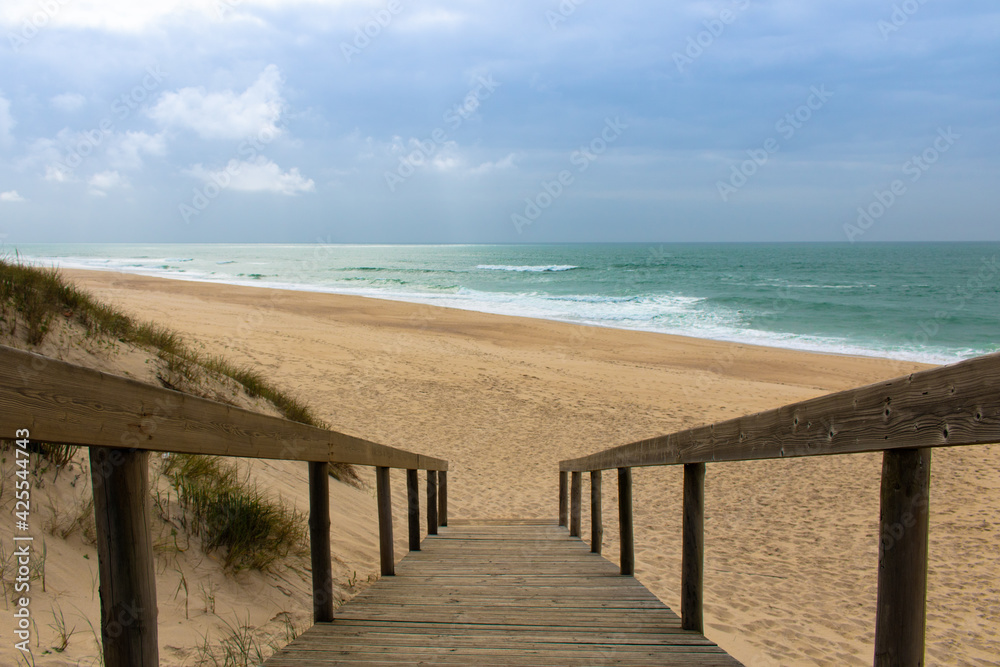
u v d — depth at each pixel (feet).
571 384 51.21
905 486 4.93
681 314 106.01
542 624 10.03
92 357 20.10
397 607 10.94
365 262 304.09
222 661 8.48
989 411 3.91
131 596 5.08
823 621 15.84
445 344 67.15
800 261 310.24
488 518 25.29
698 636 9.47
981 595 18.07
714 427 8.78
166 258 327.67
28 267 23.85
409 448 33.68
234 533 12.13
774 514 25.93
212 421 6.40
